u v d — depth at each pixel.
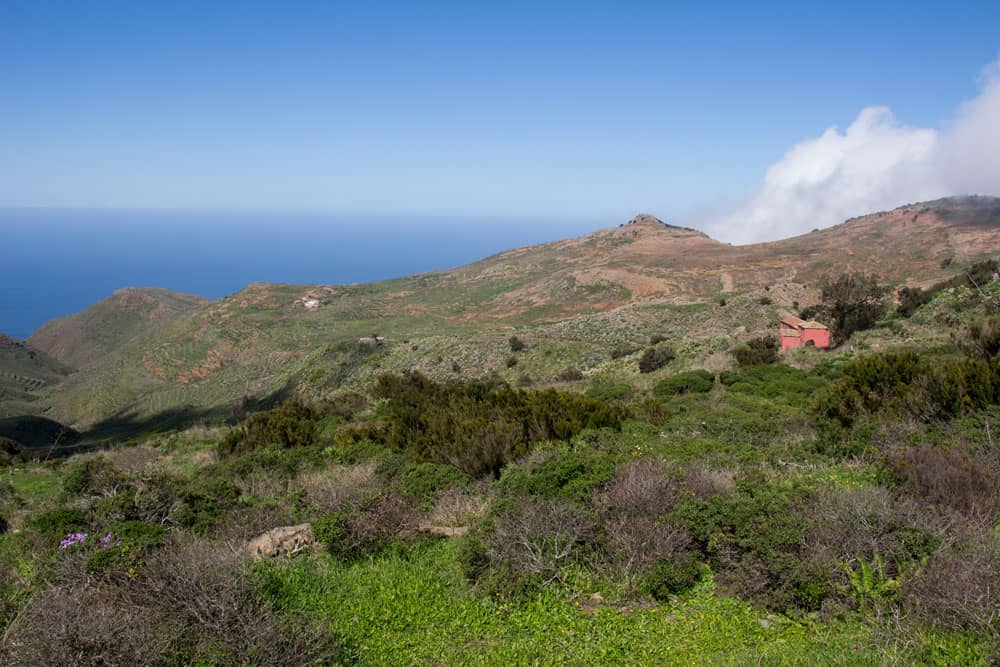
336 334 85.06
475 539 5.45
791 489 5.99
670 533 5.20
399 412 13.96
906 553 4.59
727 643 4.18
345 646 4.27
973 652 3.63
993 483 5.61
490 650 4.22
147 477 7.65
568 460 6.70
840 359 18.84
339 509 6.29
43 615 3.74
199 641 3.90
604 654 4.12
